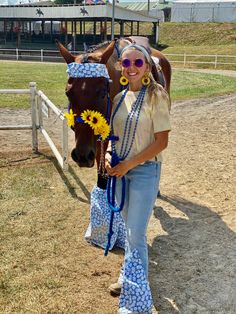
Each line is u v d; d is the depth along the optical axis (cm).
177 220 448
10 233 406
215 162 653
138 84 269
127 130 270
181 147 740
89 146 300
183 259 370
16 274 339
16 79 1741
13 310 296
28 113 1035
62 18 3728
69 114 301
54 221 434
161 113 263
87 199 492
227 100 1266
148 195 275
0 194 500
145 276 279
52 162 629
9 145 727
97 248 384
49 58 3359
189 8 5016
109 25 5384
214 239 407
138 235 276
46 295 313
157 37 3891
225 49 3169
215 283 336
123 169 266
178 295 319
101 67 301
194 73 2214
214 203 495
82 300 309
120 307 284
